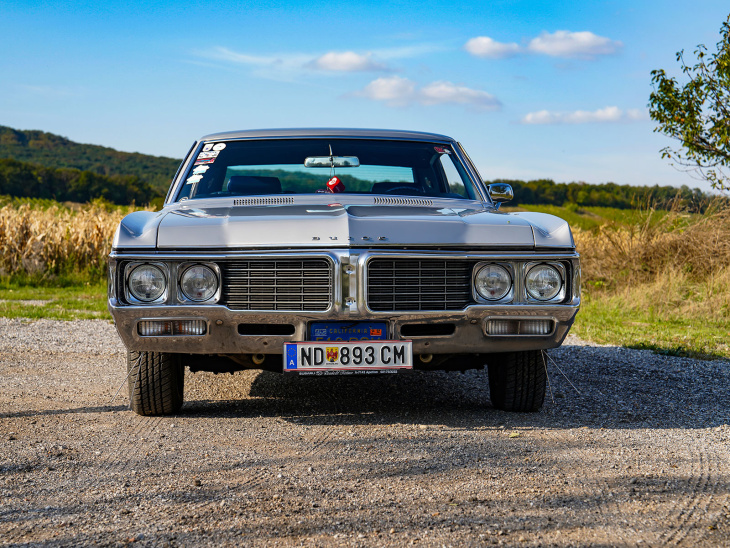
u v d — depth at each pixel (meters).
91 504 2.44
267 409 4.03
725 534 2.19
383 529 2.22
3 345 6.66
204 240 3.39
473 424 3.66
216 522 2.28
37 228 15.16
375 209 3.78
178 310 3.36
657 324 8.88
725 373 5.38
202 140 4.77
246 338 3.40
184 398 4.36
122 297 3.38
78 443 3.26
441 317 3.43
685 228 11.58
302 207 3.84
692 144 11.22
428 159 4.70
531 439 3.33
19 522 2.28
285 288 3.38
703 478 2.75
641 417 3.88
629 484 2.66
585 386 4.80
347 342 3.36
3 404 4.16
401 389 4.71
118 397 4.39
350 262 3.33
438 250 3.42
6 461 2.96
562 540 2.14
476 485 2.64
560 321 3.53
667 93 11.18
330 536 2.17
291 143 4.68
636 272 11.66
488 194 4.65
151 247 3.36
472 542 2.12
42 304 10.87
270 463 2.93
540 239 3.54
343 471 2.82
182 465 2.90
